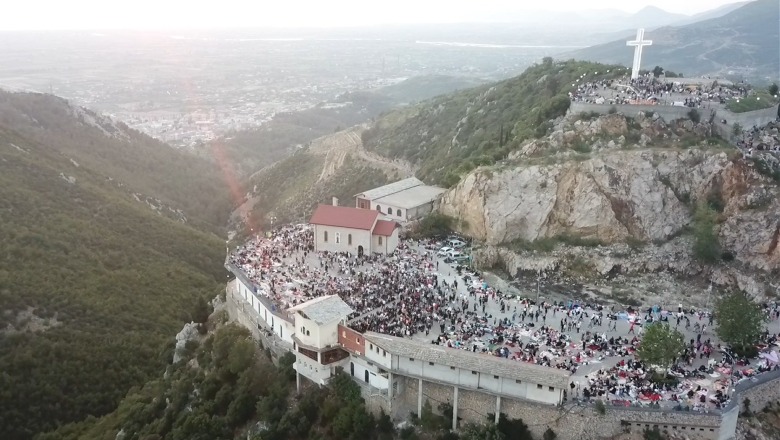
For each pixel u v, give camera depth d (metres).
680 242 113.69
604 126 128.12
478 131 187.88
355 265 109.62
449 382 72.56
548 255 115.00
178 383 95.75
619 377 74.00
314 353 80.56
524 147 132.25
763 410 75.38
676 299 103.69
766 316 88.81
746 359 80.50
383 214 135.38
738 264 109.25
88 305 132.25
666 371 74.62
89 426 103.50
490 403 71.94
